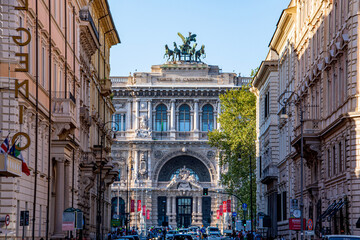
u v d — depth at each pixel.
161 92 186.88
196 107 187.12
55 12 66.31
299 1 88.69
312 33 79.56
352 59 61.81
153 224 185.50
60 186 65.50
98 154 94.69
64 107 64.38
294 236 92.31
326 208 72.00
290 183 96.00
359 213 61.03
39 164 60.12
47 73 62.31
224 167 185.75
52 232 65.88
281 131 106.44
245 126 140.38
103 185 109.69
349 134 62.19
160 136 186.88
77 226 62.94
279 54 107.94
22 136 53.22
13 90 50.12
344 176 63.75
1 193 49.97
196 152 186.00
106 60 120.19
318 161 75.44
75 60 76.69
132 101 187.50
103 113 113.88
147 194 184.62
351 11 61.97
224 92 186.88
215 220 185.62
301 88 84.69
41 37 59.69
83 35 81.81
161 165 186.12
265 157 120.88
